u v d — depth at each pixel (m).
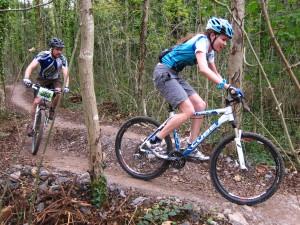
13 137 6.83
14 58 11.26
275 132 7.00
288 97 7.40
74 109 10.70
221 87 4.04
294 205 4.50
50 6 12.49
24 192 4.14
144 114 8.21
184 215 4.01
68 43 12.87
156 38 8.73
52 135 7.02
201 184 4.84
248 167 4.73
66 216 3.85
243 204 4.30
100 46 10.81
